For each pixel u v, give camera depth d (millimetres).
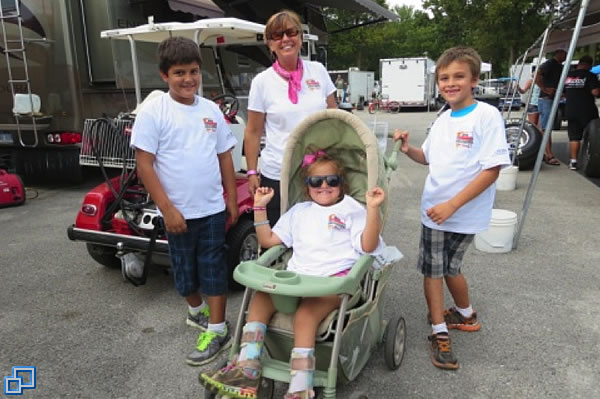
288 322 2439
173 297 4109
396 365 3006
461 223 2977
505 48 30156
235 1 9281
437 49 39719
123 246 3898
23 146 7883
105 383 2961
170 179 2963
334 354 2260
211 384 2240
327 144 2932
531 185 4930
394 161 3088
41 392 2881
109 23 7414
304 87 3156
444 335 3055
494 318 3611
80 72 7605
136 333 3539
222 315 3266
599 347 3207
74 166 7848
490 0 28250
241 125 4480
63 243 5520
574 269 4457
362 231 2654
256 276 2342
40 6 7309
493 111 2842
